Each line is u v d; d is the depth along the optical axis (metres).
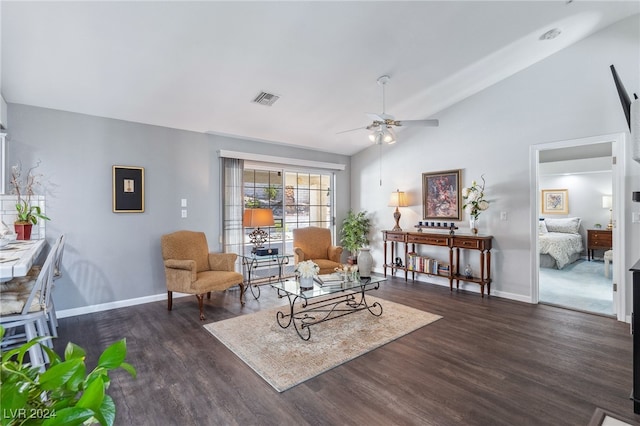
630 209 3.34
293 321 3.24
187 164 4.38
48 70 2.83
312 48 2.99
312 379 2.27
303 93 3.81
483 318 3.46
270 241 5.32
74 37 2.47
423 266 5.00
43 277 1.99
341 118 4.62
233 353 2.65
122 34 2.50
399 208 5.61
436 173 5.02
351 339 2.91
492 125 4.39
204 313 3.65
